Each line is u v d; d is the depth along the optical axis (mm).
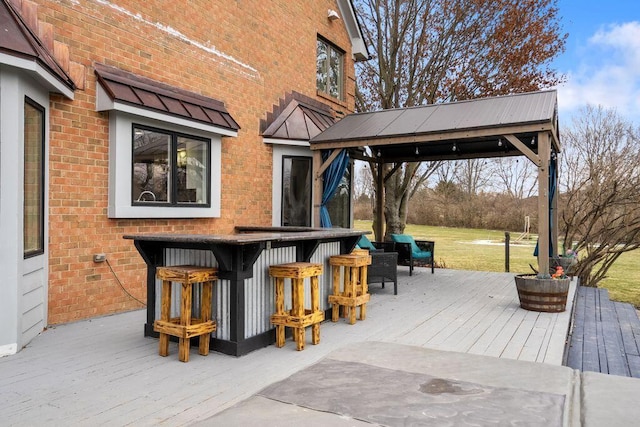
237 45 7781
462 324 5309
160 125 6125
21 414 2750
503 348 4344
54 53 4844
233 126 7164
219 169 7238
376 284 8320
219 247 3955
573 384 2727
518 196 32375
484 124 6816
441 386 2662
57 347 4203
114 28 5625
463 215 30797
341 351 3418
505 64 11672
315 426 2174
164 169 6281
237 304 4023
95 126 5387
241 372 3566
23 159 4145
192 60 6828
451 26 11805
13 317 3988
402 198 13539
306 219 9070
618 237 11000
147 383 3303
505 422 2170
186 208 6566
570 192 13203
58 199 4996
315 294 4488
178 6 6578
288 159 8891
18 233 4016
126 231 5777
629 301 10047
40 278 4676
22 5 4500
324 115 9969
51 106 4910
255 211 8180
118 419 2689
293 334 4586
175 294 4473
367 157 10281
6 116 3914
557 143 7656
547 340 4629
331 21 10664
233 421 2248
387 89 12664
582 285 10656
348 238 6043
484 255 17219
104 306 5520
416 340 4613
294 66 9328
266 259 4473
